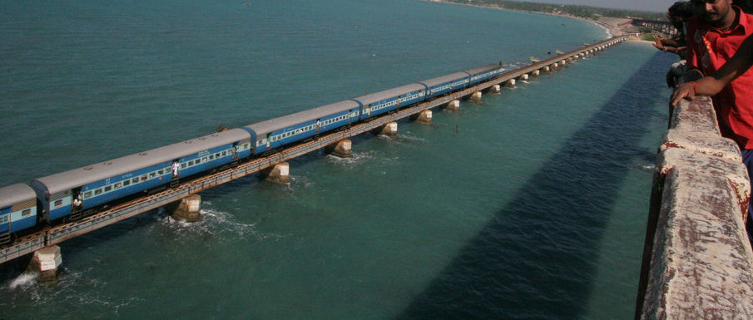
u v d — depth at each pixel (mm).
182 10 197875
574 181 62875
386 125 74875
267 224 47125
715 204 4809
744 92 8039
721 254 4090
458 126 83688
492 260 43688
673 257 4113
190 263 40500
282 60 118375
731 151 6043
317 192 54375
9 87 76750
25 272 37438
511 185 60281
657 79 145000
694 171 5562
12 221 35656
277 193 53344
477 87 101938
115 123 67188
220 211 48594
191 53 115125
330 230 46938
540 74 140625
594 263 44188
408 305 37500
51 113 68188
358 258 42906
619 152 76062
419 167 63812
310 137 65188
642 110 105125
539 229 49719
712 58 8688
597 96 116188
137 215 46594
